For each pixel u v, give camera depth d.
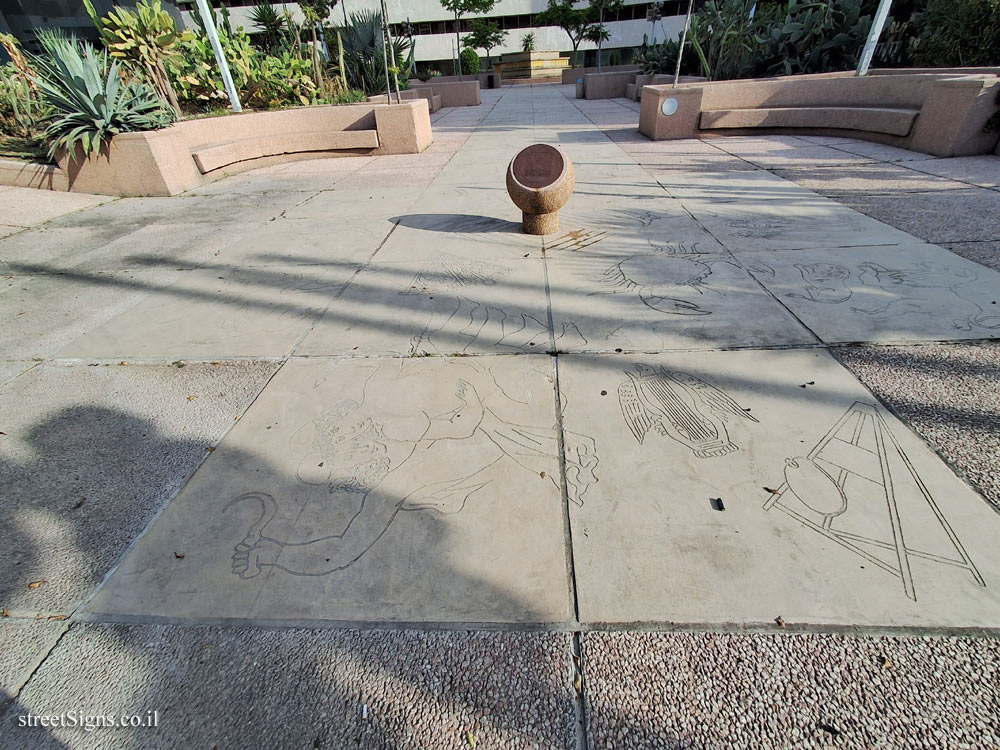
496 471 2.03
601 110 13.72
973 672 1.31
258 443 2.24
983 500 1.76
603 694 1.33
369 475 2.04
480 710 1.32
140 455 2.21
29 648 1.49
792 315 2.99
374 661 1.43
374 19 13.66
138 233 5.11
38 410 2.52
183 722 1.32
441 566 1.67
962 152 6.41
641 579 1.59
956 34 8.74
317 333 3.12
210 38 8.26
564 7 28.83
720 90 8.74
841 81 8.21
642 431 2.18
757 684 1.33
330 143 8.66
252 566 1.70
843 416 2.18
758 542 1.68
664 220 4.70
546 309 3.24
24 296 3.80
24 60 8.19
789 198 5.14
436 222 4.97
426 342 2.95
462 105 17.70
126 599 1.62
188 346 3.04
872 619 1.44
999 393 2.23
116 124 6.47
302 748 1.26
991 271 3.32
